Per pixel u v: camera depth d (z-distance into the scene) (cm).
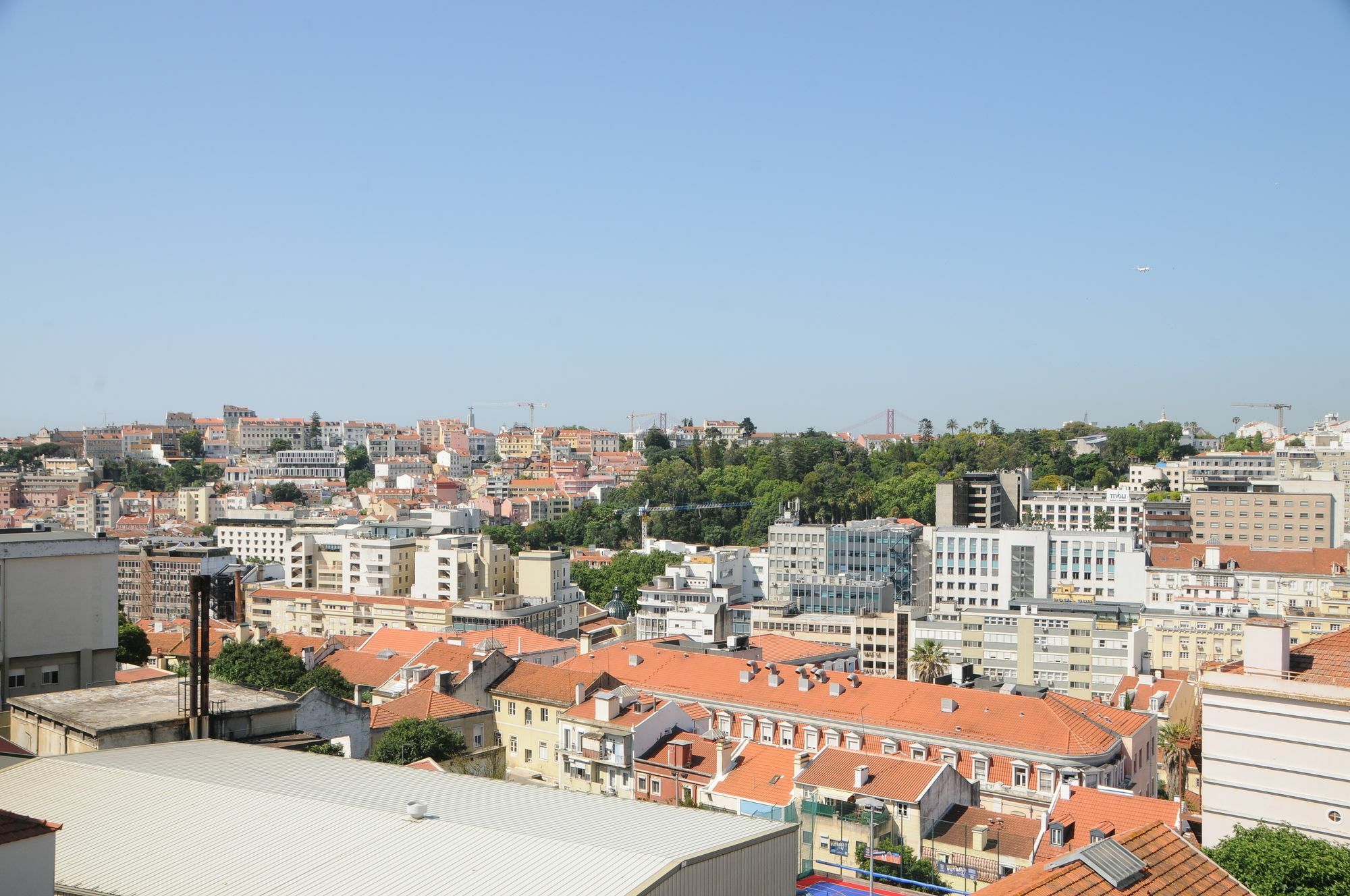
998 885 4950
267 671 15162
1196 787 15388
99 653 11238
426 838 5772
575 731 13375
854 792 10631
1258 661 8319
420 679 15850
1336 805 7819
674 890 5225
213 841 5962
